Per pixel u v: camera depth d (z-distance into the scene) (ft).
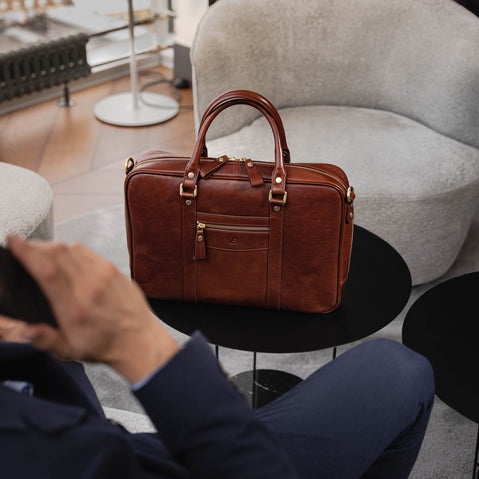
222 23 6.96
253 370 5.69
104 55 12.07
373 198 6.31
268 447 2.08
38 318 1.91
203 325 4.46
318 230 4.21
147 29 12.07
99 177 9.64
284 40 7.39
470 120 6.95
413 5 7.27
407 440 3.34
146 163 4.33
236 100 4.11
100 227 8.23
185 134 11.08
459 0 8.38
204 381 2.07
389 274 4.97
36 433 1.77
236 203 4.20
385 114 7.61
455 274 7.46
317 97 7.80
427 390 3.27
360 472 3.05
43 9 11.14
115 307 1.94
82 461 1.77
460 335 4.32
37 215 5.89
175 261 4.46
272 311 4.61
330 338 4.37
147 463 2.53
